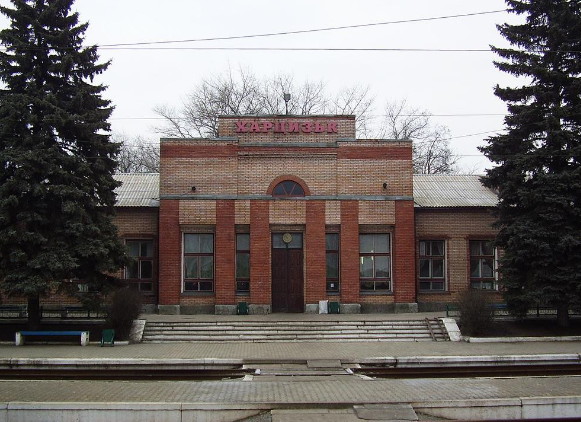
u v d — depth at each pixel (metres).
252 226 27.41
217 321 23.45
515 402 11.47
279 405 11.29
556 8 23.86
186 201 27.48
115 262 23.11
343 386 13.20
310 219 27.55
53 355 18.09
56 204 21.91
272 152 27.77
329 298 27.39
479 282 29.88
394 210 27.81
